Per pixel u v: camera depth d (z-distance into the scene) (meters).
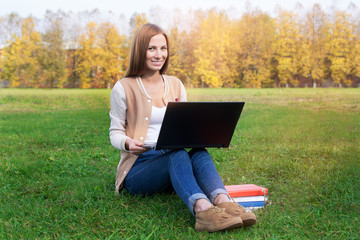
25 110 9.23
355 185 2.59
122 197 2.28
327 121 6.45
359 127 5.73
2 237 1.75
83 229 1.84
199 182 1.95
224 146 2.07
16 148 4.29
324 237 1.74
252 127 5.92
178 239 1.71
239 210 1.77
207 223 1.74
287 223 1.92
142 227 1.85
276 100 10.04
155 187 2.19
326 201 2.27
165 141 1.94
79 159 3.62
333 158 3.57
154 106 2.21
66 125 6.38
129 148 2.04
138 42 2.18
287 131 5.45
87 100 10.77
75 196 2.38
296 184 2.67
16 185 2.71
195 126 1.94
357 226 1.87
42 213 2.08
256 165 3.28
